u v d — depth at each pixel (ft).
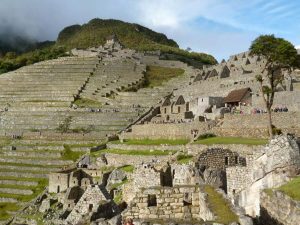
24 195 317.83
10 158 367.66
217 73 442.50
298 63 222.89
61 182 305.53
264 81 319.68
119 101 490.49
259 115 229.66
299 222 59.16
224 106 334.03
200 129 275.80
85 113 450.71
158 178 134.92
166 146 279.08
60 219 258.78
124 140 344.08
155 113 423.64
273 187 78.54
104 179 276.41
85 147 367.86
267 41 217.36
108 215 83.97
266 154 88.63
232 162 128.57
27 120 461.37
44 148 382.01
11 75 610.65
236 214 52.24
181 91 447.01
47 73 604.90
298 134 210.79
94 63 634.02
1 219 292.20
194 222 53.31
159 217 59.47
